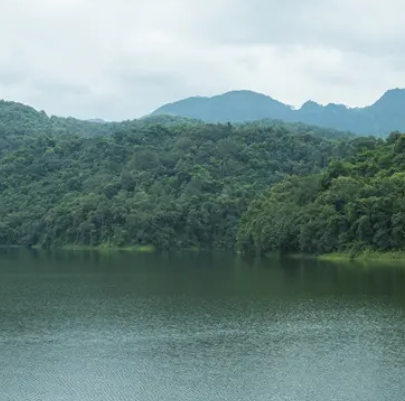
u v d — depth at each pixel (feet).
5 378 193.36
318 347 225.15
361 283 377.71
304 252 581.53
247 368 200.44
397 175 565.94
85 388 184.14
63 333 249.75
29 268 507.71
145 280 415.03
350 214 529.04
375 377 189.98
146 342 234.58
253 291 353.92
